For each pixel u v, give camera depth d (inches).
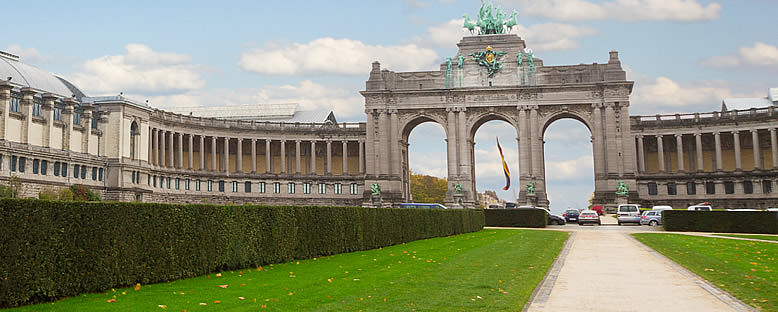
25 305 1000.2
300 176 5713.6
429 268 1475.1
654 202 5433.1
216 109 6820.9
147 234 1224.8
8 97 3511.3
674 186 5423.2
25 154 3575.3
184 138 5383.9
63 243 1062.4
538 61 5236.2
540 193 5098.4
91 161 4089.6
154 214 1242.6
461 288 1158.3
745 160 5442.9
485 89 5241.1
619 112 5064.0
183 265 1309.1
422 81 5393.7
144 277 1213.1
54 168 3789.4
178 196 4990.2
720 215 3073.3
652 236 2608.3
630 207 3895.2
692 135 5447.8
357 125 5861.2
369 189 5369.1
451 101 5315.0
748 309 972.6
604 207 4980.3
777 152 5064.0
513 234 2792.8
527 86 5172.2
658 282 1258.6
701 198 5310.0
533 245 2122.3
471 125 5300.2
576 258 1726.1
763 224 2984.7
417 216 2506.2
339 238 1892.2
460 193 5182.1
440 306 988.6
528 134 5177.2
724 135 5511.8
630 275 1365.7
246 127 5600.4
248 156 5866.1
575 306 1006.4
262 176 5605.3
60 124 3887.8
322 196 5713.6
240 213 1485.0
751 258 1670.8
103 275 1126.4
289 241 1656.0
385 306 989.2
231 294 1106.7
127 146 4343.0
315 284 1224.2
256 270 1475.1
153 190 4699.8
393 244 2257.6
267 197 5600.4
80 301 1038.4
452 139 5275.6
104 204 1138.0
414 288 1162.0
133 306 992.2
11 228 973.8
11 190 3191.4
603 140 5073.8
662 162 5452.8
